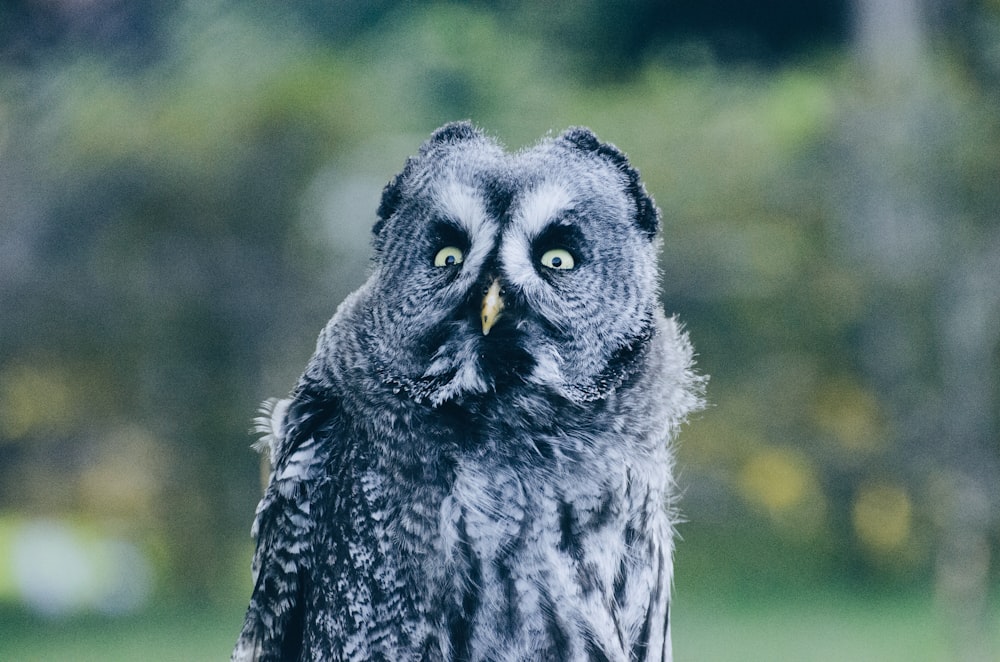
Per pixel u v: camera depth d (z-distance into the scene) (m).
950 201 15.54
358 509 4.59
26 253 17.16
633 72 26.86
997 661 14.24
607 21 28.00
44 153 16.47
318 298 17.64
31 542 17.42
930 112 15.81
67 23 15.40
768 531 17.89
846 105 16.50
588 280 4.85
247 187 17.61
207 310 17.42
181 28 17.25
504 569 4.52
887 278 15.57
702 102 19.78
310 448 4.69
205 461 17.55
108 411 17.75
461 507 4.53
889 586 17.34
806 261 16.97
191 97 17.64
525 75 23.23
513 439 4.66
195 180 17.34
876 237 15.99
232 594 17.34
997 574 15.97
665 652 5.02
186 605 16.97
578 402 4.78
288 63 18.58
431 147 4.98
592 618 4.57
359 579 4.56
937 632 14.98
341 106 18.20
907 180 15.70
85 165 16.94
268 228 17.66
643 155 18.47
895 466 16.05
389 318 4.77
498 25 26.17
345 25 23.14
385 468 4.61
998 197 15.42
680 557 17.77
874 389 16.23
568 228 4.83
